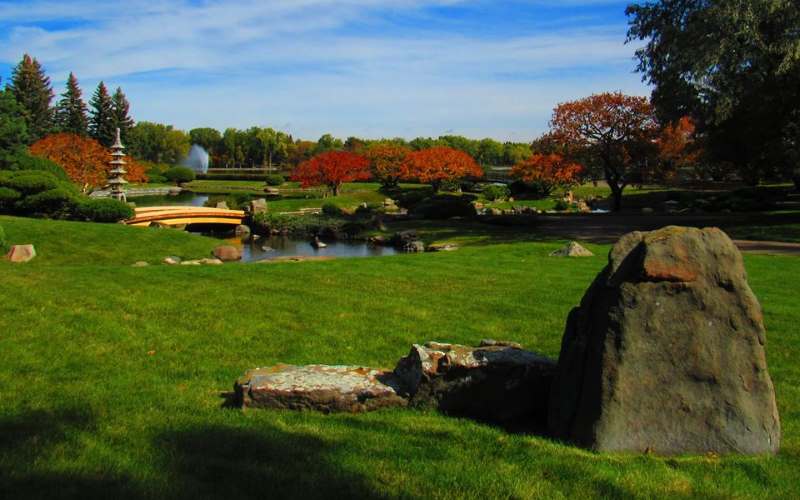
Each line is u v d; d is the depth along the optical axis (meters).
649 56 26.44
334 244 33.19
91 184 48.34
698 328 4.70
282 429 4.98
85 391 6.13
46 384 6.36
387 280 12.80
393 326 9.03
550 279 12.98
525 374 5.38
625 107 40.53
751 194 42.22
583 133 41.66
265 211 42.31
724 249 4.78
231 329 8.82
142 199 62.25
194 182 90.25
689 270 4.70
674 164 42.03
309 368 5.97
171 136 124.25
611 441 4.65
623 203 52.97
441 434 4.95
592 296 4.91
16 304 9.97
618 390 4.65
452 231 31.52
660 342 4.67
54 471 4.08
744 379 4.75
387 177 70.06
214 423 5.13
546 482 4.14
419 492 3.97
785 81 22.80
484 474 4.23
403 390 5.58
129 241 24.33
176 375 6.83
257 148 129.50
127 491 3.81
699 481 4.22
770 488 4.18
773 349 8.04
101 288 11.53
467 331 8.75
